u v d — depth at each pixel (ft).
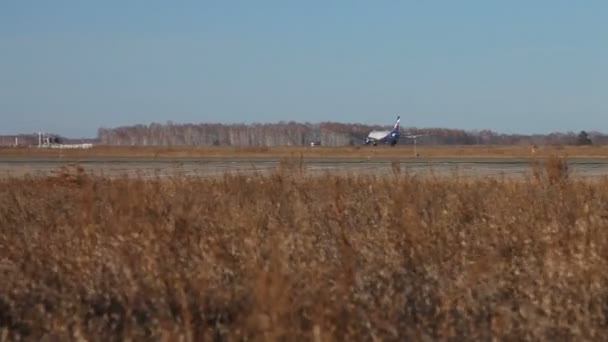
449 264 142.00
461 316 117.50
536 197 202.39
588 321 113.80
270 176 244.01
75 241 153.58
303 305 111.04
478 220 177.58
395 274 135.33
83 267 137.08
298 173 246.47
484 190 218.38
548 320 114.01
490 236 161.07
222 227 160.25
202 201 193.16
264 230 162.81
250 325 105.81
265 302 108.37
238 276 132.46
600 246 143.74
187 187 223.10
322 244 152.25
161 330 107.65
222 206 183.32
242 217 167.12
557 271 133.28
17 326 115.24
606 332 111.96
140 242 146.82
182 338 103.04
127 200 178.70
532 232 161.27
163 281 124.57
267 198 205.36
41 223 179.73
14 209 196.24
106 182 234.17
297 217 172.04
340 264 134.31
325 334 101.71
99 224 165.58
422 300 123.65
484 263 136.77
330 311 107.65
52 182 281.33
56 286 130.52
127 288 124.98
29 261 143.23
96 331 109.60
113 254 141.18
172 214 167.22
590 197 204.03
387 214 172.86
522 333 110.32
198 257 140.05
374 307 115.65
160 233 150.51
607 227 158.81
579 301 121.29
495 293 125.80
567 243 149.48
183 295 116.57
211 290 123.75
